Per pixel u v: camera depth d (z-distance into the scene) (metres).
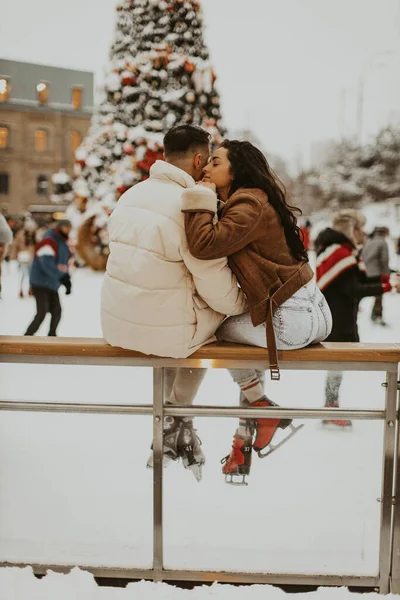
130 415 2.19
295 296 2.12
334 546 2.21
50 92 48.50
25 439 2.24
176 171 2.10
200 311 2.12
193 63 12.93
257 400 2.20
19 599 2.02
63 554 2.26
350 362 2.11
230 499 2.23
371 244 8.06
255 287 2.07
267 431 2.21
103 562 2.24
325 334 2.24
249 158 2.14
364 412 2.13
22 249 17.31
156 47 12.95
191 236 1.96
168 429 2.21
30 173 48.16
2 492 2.26
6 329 7.80
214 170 2.18
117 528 2.24
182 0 12.81
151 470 2.21
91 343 2.16
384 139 36.81
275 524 2.22
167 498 2.22
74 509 2.25
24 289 12.16
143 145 13.21
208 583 2.24
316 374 2.15
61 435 2.23
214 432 2.21
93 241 14.55
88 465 2.23
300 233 2.18
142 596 2.08
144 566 2.24
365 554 2.20
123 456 2.21
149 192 2.10
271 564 2.22
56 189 33.44
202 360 2.13
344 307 4.14
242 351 2.11
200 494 2.22
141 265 2.03
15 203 47.81
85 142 14.39
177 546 2.24
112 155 13.91
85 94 49.41
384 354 2.09
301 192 39.06
